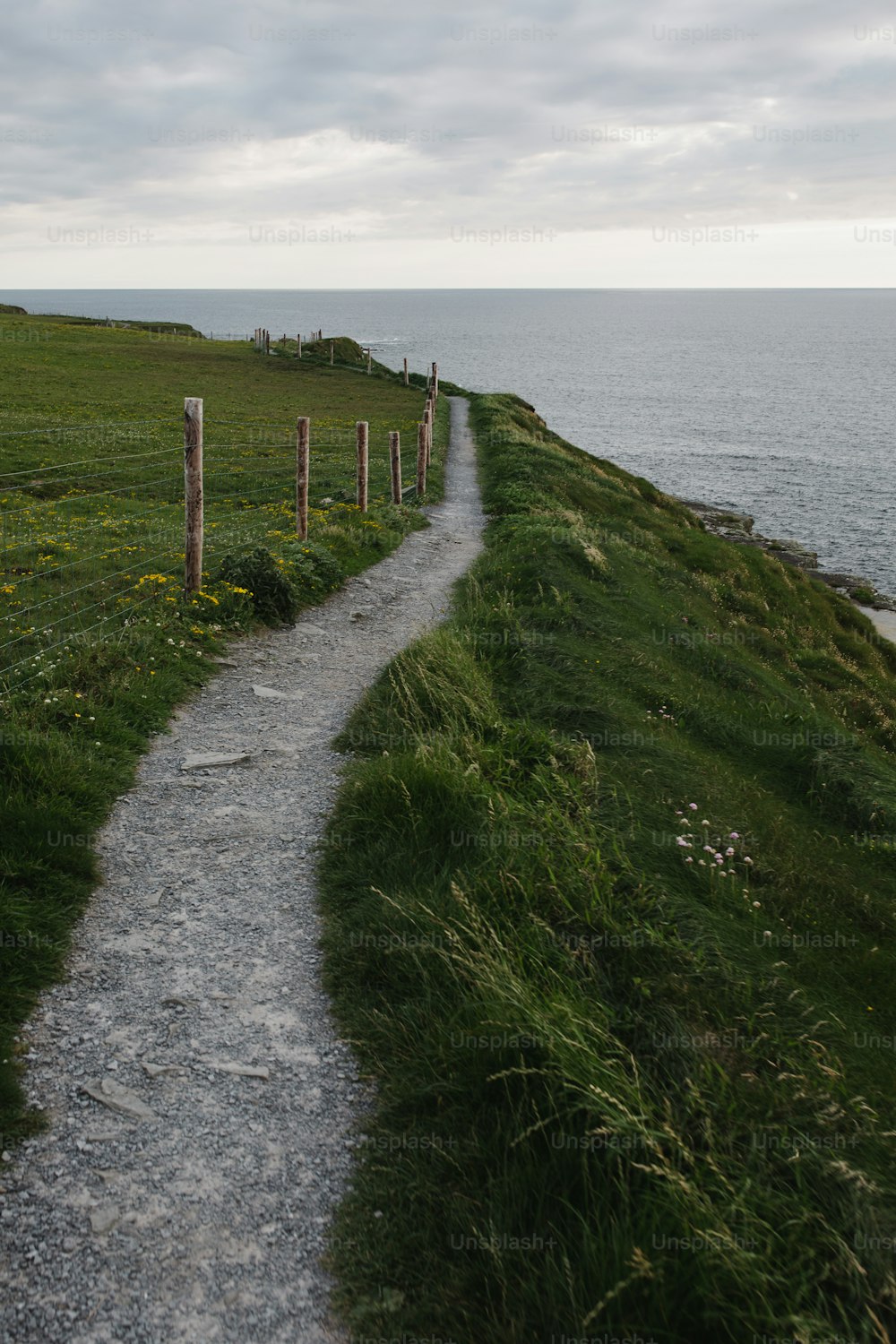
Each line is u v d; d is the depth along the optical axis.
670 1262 3.31
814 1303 3.29
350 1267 3.52
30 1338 3.16
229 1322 3.29
